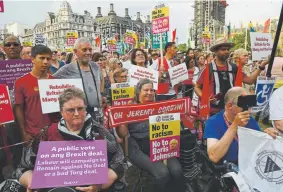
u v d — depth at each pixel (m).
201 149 3.25
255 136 2.17
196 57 9.30
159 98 5.46
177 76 5.56
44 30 100.81
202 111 4.00
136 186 3.21
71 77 3.84
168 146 3.00
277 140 2.12
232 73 4.16
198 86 4.34
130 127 3.23
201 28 84.62
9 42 4.33
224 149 2.32
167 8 6.03
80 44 3.85
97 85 4.05
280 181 2.11
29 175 2.40
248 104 2.29
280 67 6.39
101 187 2.49
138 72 4.89
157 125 2.92
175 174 3.01
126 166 4.04
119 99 4.73
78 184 2.26
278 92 2.45
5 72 3.98
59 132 2.40
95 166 2.33
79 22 96.81
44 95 3.16
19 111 3.32
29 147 2.48
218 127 2.62
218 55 4.11
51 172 2.25
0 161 3.26
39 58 3.32
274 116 2.40
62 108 2.35
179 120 3.03
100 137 2.56
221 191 2.40
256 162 2.17
